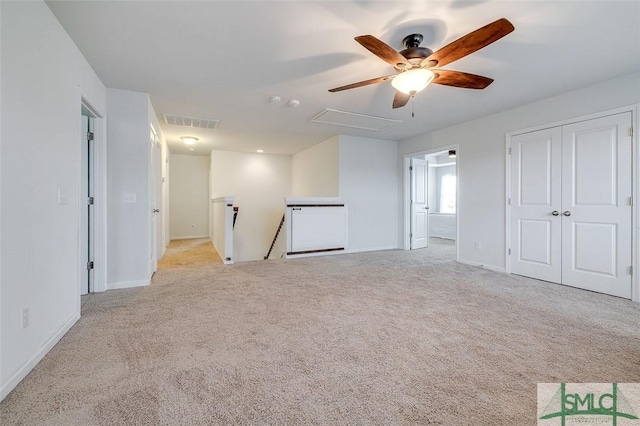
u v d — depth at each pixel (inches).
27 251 64.0
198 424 48.6
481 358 70.0
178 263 180.9
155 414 50.8
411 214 239.5
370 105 151.7
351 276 148.9
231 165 287.0
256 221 296.4
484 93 134.6
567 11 77.0
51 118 75.5
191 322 90.0
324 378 61.7
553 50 96.5
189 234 317.4
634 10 76.3
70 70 88.1
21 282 61.7
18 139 61.3
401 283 135.7
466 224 181.5
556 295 118.8
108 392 56.7
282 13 78.4
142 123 132.5
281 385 59.2
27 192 64.3
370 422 49.3
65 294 82.4
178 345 75.4
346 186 221.1
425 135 213.6
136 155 131.2
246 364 66.9
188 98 140.7
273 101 144.3
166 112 162.6
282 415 50.8
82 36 87.7
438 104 149.2
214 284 132.9
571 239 132.2
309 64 107.0
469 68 109.5
